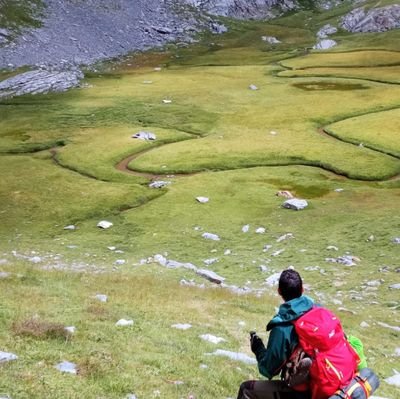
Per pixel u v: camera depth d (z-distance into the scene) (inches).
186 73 5885.8
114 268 1467.8
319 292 1268.5
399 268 1417.3
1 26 6368.1
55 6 7180.1
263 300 1100.5
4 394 401.1
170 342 630.5
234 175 2770.7
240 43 7859.3
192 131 3786.9
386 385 652.1
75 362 501.7
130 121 4084.6
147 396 449.4
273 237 1825.8
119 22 7642.7
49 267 1348.4
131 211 2310.5
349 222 1891.0
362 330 943.7
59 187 2689.5
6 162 3216.0
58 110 4512.8
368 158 2997.0
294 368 319.0
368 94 4547.2
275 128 3730.3
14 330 565.9
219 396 489.4
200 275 1387.8
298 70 5762.8
